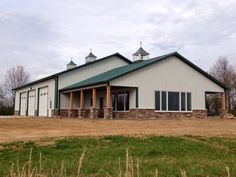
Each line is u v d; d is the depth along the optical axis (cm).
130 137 1321
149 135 1379
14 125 1817
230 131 1611
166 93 2669
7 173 740
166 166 842
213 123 2025
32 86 3744
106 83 2456
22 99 4138
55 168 797
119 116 2695
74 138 1288
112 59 3406
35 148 1111
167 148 1146
